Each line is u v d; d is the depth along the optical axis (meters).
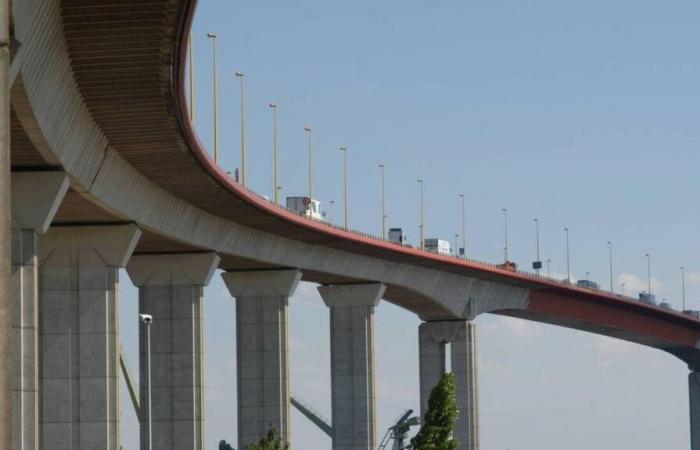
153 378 184.50
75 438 151.00
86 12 91.56
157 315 184.88
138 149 134.50
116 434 152.00
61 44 97.31
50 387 151.62
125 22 93.88
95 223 152.88
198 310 184.75
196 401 183.50
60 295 152.62
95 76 106.94
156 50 100.31
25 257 118.38
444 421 161.75
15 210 118.69
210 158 144.88
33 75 93.00
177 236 171.75
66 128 112.81
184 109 117.88
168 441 183.38
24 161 117.06
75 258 153.00
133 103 115.88
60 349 152.00
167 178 151.25
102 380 151.62
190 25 95.56
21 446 115.31
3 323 30.89
